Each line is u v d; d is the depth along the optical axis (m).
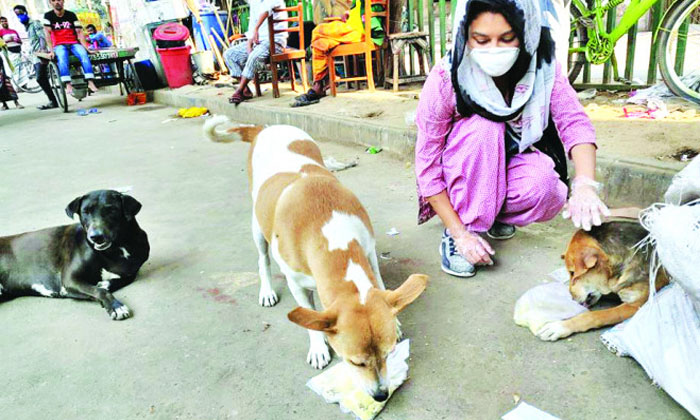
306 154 2.84
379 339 1.75
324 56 6.80
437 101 2.45
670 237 1.57
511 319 2.32
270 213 2.38
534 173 2.54
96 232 2.66
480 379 1.98
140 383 2.15
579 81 6.08
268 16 7.34
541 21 2.23
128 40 13.80
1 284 2.96
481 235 3.14
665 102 4.48
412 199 3.89
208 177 5.02
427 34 6.84
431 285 2.69
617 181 3.19
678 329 1.73
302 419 1.88
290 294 2.75
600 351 2.05
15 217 4.25
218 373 2.16
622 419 1.73
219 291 2.84
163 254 3.37
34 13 19.30
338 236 2.05
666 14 4.46
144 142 6.95
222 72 11.54
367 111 5.83
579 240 2.23
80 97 10.94
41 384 2.21
